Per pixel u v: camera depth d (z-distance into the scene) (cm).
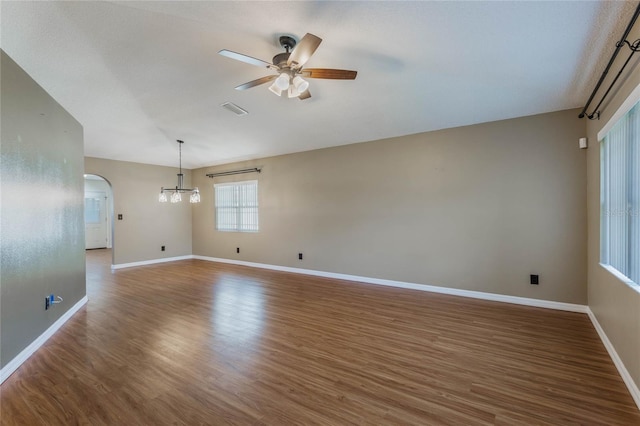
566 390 206
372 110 400
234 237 721
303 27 239
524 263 388
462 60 279
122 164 679
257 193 673
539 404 191
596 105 304
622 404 190
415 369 236
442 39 249
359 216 525
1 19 224
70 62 290
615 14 204
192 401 197
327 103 388
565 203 363
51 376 228
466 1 204
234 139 538
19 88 254
